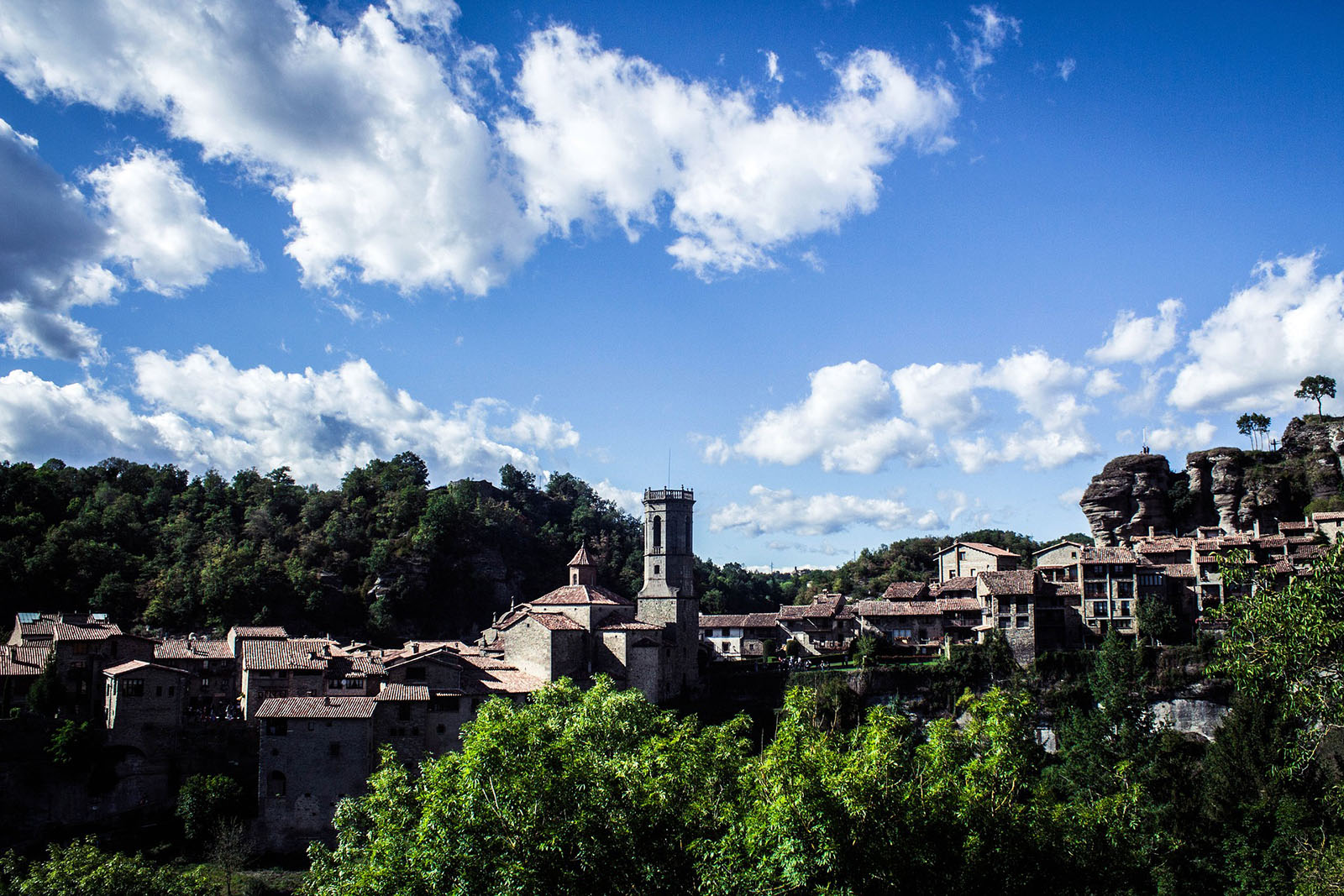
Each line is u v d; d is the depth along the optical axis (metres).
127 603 161.88
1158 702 122.75
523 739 48.16
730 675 138.00
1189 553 148.00
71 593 158.62
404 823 50.62
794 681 132.88
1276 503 163.25
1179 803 80.62
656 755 50.16
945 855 41.56
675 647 134.38
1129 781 84.19
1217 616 51.62
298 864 93.12
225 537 192.50
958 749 48.00
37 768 96.12
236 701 117.75
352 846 55.12
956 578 167.75
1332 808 66.50
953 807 42.53
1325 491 162.00
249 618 168.00
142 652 114.06
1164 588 138.12
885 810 40.91
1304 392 181.12
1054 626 137.88
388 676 108.31
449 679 110.44
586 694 69.69
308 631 173.88
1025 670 129.00
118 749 99.75
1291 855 67.12
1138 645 126.19
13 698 105.94
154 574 172.00
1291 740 79.06
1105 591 138.12
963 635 146.38
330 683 111.81
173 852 93.38
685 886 43.25
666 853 43.91
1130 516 174.50
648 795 45.09
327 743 97.44
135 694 101.56
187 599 163.75
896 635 150.12
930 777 44.72
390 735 101.81
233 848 89.44
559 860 41.97
